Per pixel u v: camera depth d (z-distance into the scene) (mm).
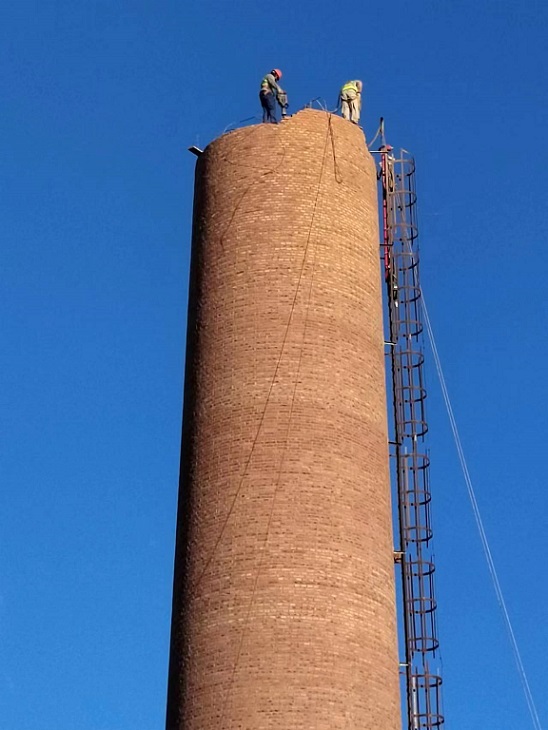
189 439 45156
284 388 44312
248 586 42062
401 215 55500
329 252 46375
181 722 41531
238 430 44062
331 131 48219
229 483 43531
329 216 46875
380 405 46094
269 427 43875
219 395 44781
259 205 46750
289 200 46750
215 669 41469
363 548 43219
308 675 41000
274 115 48594
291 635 41375
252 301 45500
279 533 42562
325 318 45469
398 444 52781
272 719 40500
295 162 47281
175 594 43781
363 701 41344
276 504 42906
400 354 53844
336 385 44781
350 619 42094
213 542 43031
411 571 51281
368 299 46906
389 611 43500
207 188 48000
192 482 44375
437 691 49781
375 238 48469
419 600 50875
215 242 46906
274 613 41625
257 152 47469
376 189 49500
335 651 41469
